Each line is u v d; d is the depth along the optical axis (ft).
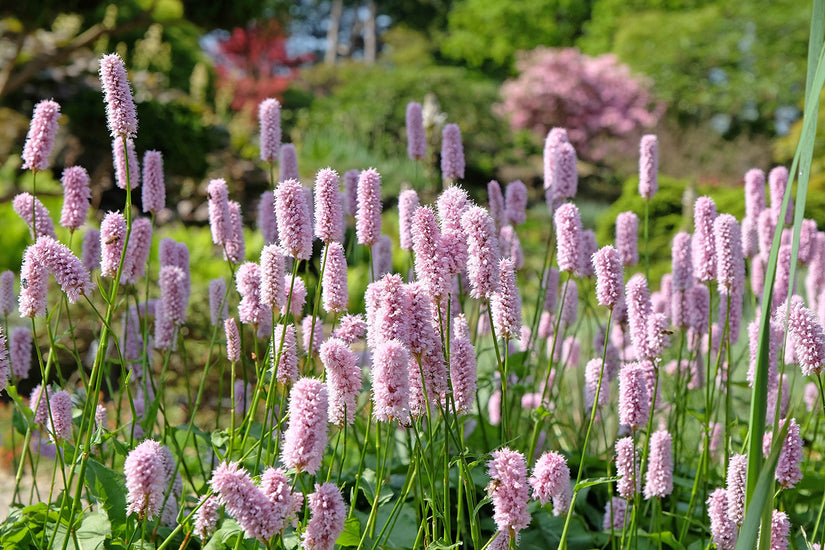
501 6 122.42
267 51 81.66
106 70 8.95
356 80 89.40
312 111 84.33
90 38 43.70
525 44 122.31
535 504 11.65
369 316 8.63
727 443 11.39
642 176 13.65
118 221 10.07
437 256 7.93
